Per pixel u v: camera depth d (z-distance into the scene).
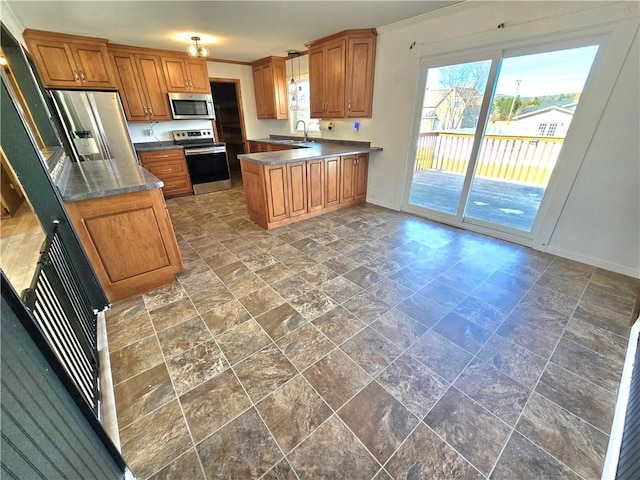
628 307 2.02
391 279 2.39
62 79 3.65
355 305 2.07
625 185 2.27
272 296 2.17
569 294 2.17
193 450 1.17
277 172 3.34
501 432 1.24
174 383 1.46
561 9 2.28
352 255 2.81
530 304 2.07
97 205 1.88
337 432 1.24
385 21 3.25
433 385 1.46
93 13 2.85
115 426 1.25
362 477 1.08
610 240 2.43
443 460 1.14
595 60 2.22
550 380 1.48
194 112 4.92
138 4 2.65
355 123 4.33
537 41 2.46
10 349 0.62
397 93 3.63
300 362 1.59
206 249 2.96
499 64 2.74
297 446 1.18
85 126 3.89
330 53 3.85
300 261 2.70
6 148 1.46
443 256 2.79
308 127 5.45
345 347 1.69
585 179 2.45
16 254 2.81
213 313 1.98
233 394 1.40
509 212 3.57
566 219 2.64
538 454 1.16
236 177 6.54
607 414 1.31
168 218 2.20
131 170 2.57
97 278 1.93
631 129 2.16
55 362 0.80
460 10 2.82
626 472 0.94
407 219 3.81
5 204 3.67
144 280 2.21
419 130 3.64
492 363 1.59
